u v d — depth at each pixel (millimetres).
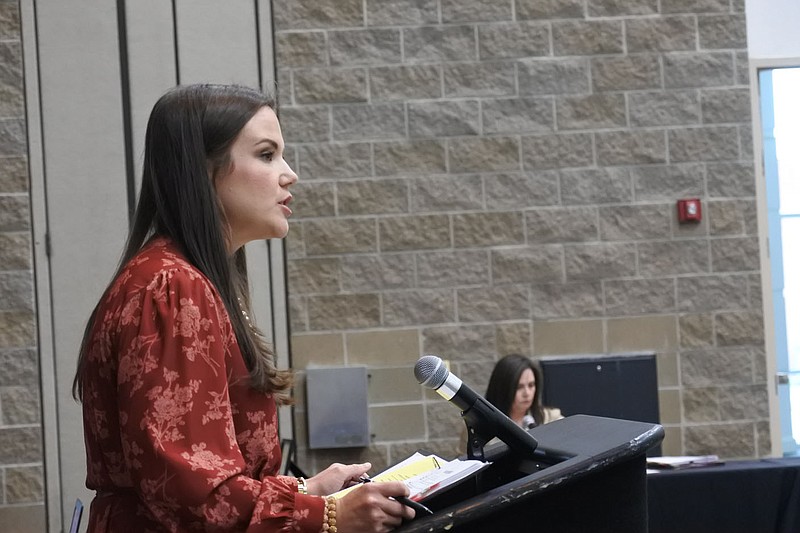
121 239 6086
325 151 6133
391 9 6184
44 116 6055
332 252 6121
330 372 6074
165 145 1928
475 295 6172
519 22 6238
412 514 1628
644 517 1735
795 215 6586
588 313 6211
